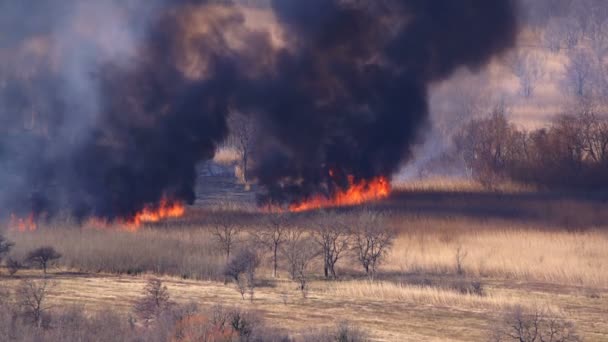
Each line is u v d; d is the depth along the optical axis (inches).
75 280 4301.2
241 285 4227.4
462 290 4229.8
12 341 2514.8
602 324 3405.5
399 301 3863.2
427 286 4308.6
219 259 4891.7
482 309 3686.0
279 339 2714.1
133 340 2578.7
